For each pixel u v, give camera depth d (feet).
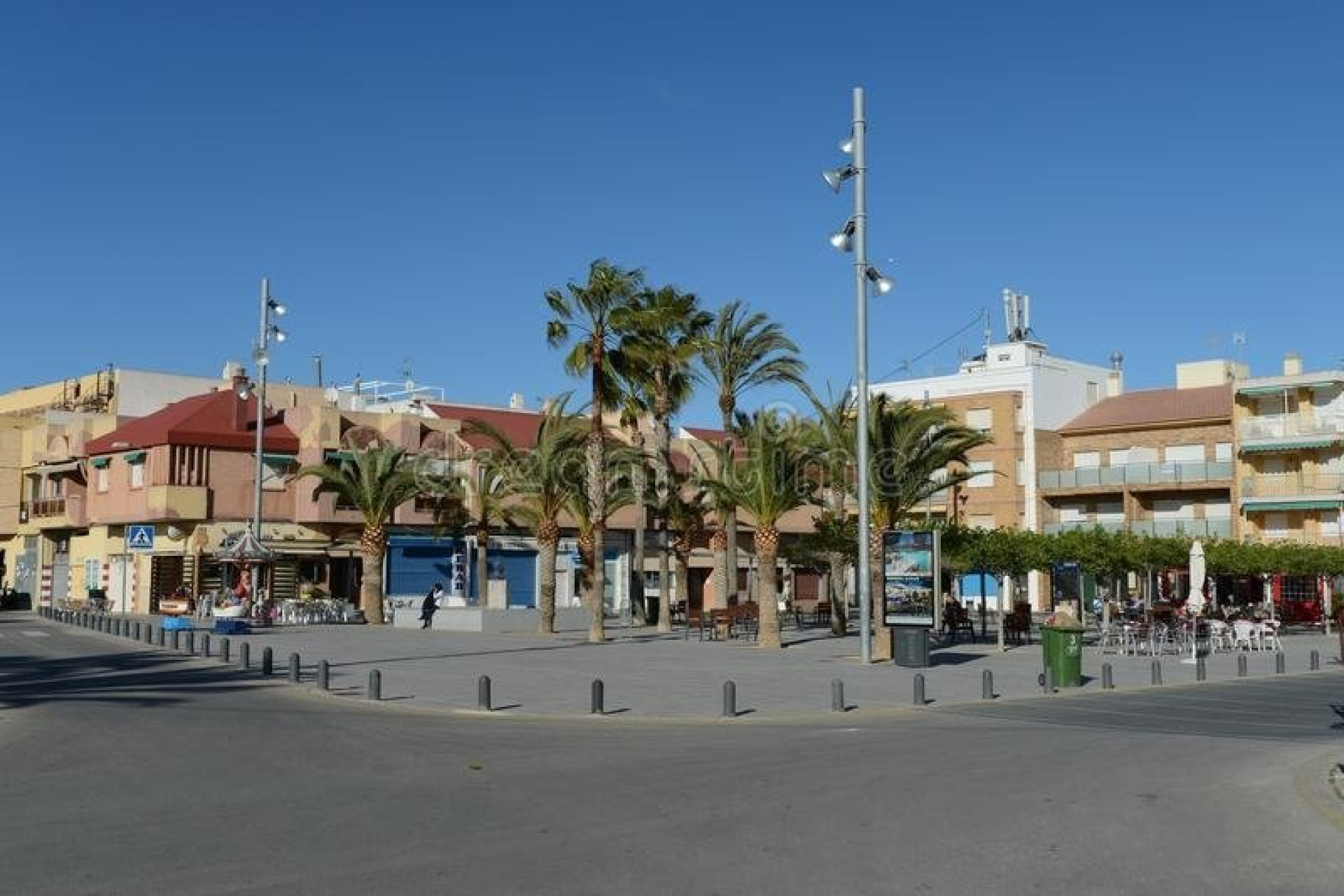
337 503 180.75
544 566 128.36
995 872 25.70
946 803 33.40
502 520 165.27
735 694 59.77
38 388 257.34
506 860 26.21
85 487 197.16
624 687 71.10
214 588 172.86
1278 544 165.58
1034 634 138.82
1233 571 150.41
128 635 112.98
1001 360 243.19
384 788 35.76
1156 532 209.36
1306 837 29.60
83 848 27.35
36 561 210.18
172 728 50.08
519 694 67.15
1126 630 114.73
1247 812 32.63
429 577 191.52
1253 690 77.41
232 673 77.97
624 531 214.48
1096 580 151.02
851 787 36.06
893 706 64.08
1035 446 227.61
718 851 27.22
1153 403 226.99
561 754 43.80
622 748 45.91
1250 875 25.89
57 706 58.29
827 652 103.24
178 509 171.94
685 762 41.73
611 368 124.47
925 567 88.58
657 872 25.31
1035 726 55.26
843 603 130.31
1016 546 110.93
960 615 124.67
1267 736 51.08
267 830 29.45
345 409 221.66
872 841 28.50
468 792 34.94
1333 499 192.85
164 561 176.55
